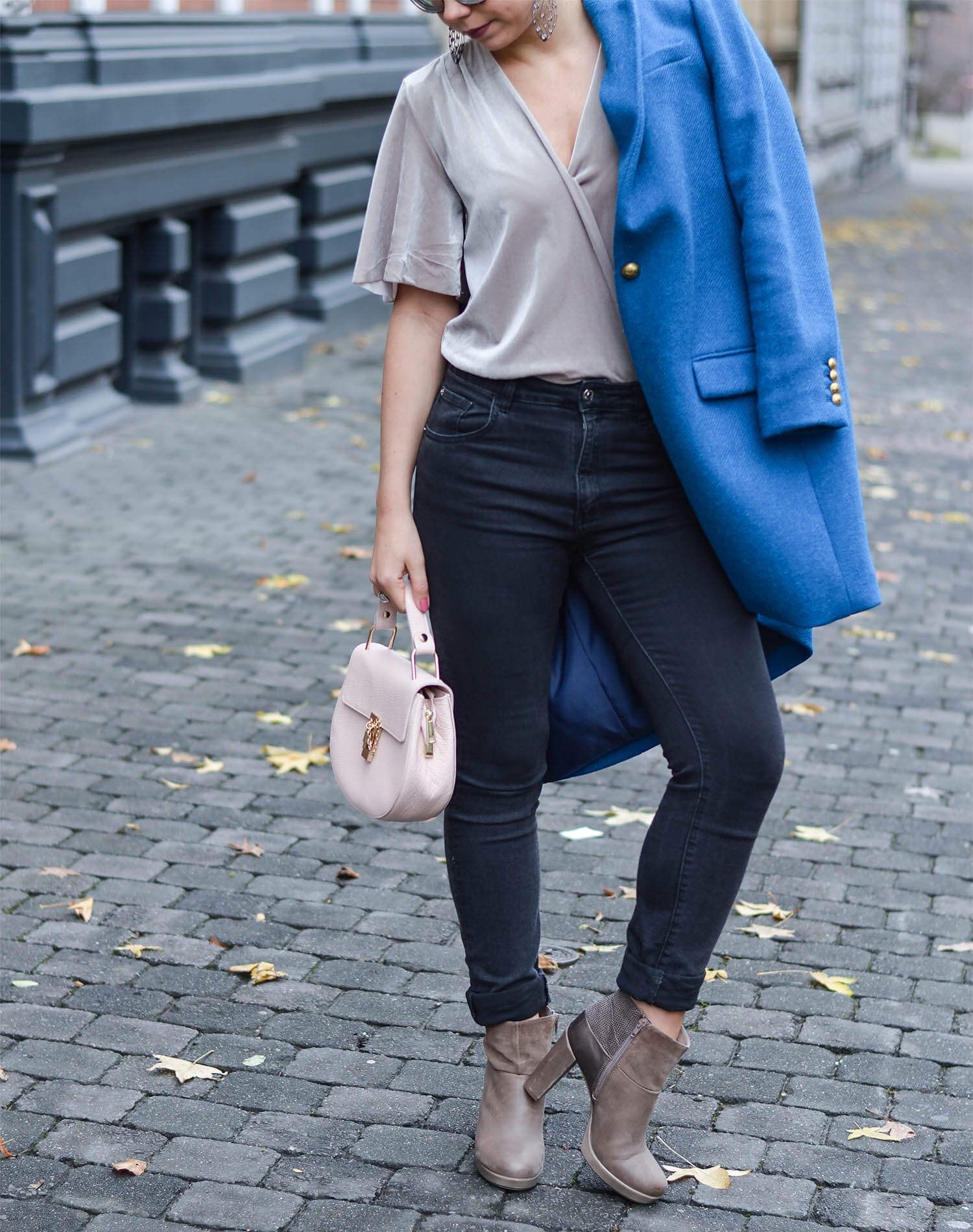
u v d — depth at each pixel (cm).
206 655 609
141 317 1048
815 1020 363
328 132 1286
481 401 273
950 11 5506
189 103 987
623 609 277
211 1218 285
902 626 684
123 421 1003
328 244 1316
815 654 644
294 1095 326
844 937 405
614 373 268
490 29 255
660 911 279
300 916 407
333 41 1302
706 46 262
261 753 517
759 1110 326
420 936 399
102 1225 282
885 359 1377
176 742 523
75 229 916
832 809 489
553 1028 301
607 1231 284
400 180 279
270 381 1158
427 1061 341
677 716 274
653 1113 323
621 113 253
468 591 278
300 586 704
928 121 6862
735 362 265
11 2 827
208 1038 347
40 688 566
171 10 1022
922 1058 348
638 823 475
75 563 718
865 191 3469
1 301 862
